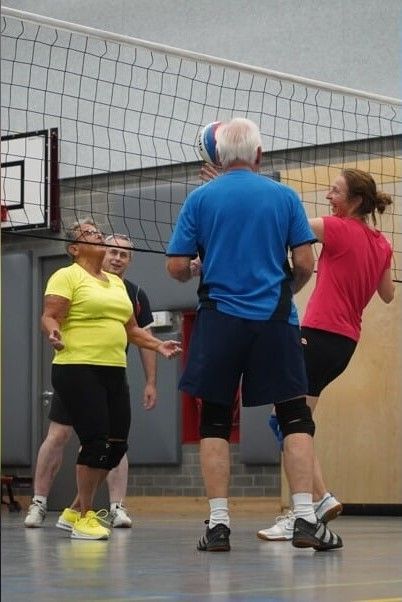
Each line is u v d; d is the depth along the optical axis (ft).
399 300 37.55
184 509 42.34
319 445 38.50
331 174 39.27
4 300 46.26
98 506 39.83
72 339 22.09
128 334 23.07
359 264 21.26
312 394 21.36
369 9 40.63
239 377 18.24
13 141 45.88
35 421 45.75
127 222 43.80
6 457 45.93
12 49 47.37
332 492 38.22
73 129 45.93
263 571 14.85
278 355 17.93
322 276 21.36
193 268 19.30
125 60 45.11
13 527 27.68
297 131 40.96
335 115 40.34
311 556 17.51
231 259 18.08
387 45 40.16
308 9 41.78
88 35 25.88
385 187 38.06
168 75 44.09
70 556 17.69
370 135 39.42
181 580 13.56
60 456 27.68
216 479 18.48
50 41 46.78
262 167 41.47
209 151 20.95
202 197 18.40
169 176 43.70
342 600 11.31
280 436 21.38
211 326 17.89
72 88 46.14
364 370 37.99
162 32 44.55
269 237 18.16
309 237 18.58
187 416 42.80
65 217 45.55
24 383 45.78
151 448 42.88
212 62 26.78
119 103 45.11
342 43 40.98
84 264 22.97
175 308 42.73
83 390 21.95
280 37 42.22
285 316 18.01
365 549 19.13
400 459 37.29
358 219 21.84
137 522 31.86
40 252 45.88
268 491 40.60
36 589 12.41
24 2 47.47
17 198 45.65
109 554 18.11
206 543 18.60
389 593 12.08
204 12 43.80
